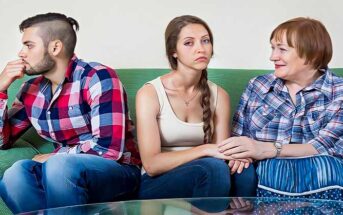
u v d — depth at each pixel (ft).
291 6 7.72
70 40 5.72
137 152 5.92
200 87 5.64
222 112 5.76
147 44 7.75
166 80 5.63
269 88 5.87
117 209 3.97
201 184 4.95
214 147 5.24
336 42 7.75
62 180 4.69
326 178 4.96
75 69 5.71
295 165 5.16
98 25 7.73
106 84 5.50
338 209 4.00
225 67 7.78
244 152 5.19
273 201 4.22
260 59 7.79
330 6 7.70
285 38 5.57
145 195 5.37
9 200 4.82
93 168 4.94
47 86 5.85
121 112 5.45
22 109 6.02
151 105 5.45
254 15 7.75
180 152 5.29
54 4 7.73
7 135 5.91
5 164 5.60
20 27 5.85
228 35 7.79
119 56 7.77
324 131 5.52
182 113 5.58
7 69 5.71
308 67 5.63
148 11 7.72
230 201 4.21
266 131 5.80
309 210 3.96
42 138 6.44
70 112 5.67
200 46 5.40
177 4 7.72
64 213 3.86
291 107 5.76
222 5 7.73
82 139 5.80
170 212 3.87
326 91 5.68
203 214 3.82
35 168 4.92
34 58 5.64
